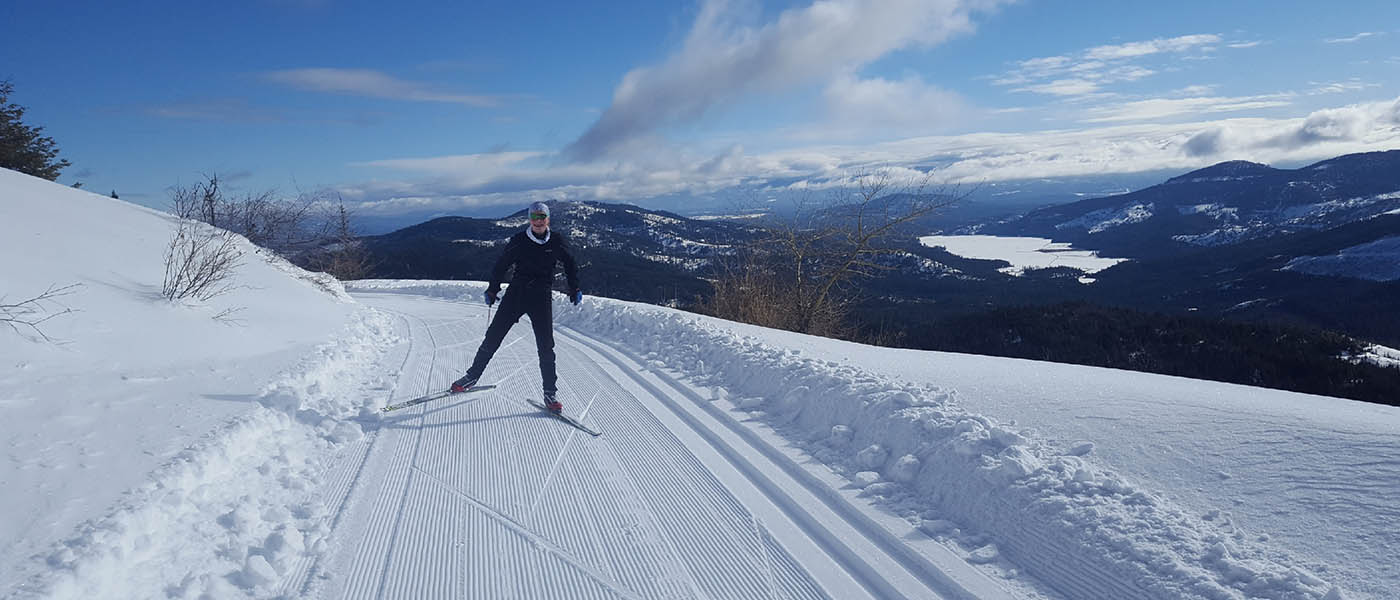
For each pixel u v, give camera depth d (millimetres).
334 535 3643
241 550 3289
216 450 4180
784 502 4176
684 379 7355
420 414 6004
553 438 5375
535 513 3994
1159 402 4684
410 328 11625
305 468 4562
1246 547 2996
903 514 3873
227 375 6184
